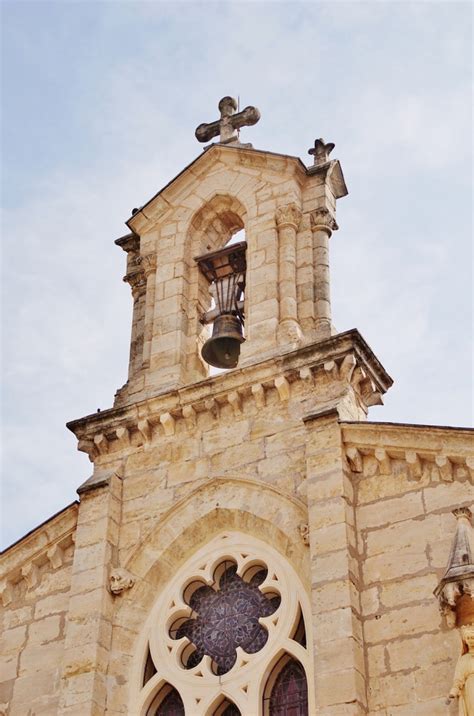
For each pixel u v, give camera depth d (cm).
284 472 2486
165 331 2892
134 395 2792
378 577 2264
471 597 2053
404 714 2094
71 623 2453
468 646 2027
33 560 2669
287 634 2314
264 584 2398
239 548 2483
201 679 2344
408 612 2200
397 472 2383
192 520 2530
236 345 2877
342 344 2562
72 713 2327
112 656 2419
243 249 2972
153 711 2375
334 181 3052
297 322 2761
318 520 2336
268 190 2992
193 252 3044
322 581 2252
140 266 3111
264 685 2292
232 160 3089
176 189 3117
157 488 2614
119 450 2717
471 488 2294
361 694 2120
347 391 2542
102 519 2584
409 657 2148
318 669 2153
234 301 2933
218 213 3078
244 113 3216
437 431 2355
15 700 2480
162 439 2683
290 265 2848
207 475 2573
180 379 2789
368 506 2362
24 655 2541
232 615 2438
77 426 2753
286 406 2581
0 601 2664
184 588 2495
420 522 2295
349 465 2422
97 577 2500
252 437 2573
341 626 2184
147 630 2459
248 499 2494
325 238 2909
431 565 2236
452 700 2073
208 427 2647
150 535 2545
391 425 2403
